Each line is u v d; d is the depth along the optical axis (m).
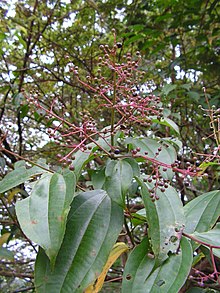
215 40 1.09
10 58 1.12
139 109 0.40
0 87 1.00
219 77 1.10
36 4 1.12
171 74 1.11
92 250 0.32
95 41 1.24
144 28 1.13
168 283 0.31
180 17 1.07
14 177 0.35
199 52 1.12
